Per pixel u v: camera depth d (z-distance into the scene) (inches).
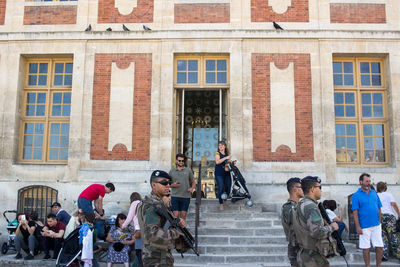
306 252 164.2
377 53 413.1
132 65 417.1
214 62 425.1
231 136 400.2
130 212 270.4
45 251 323.9
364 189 278.8
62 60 433.7
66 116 426.0
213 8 423.2
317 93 407.2
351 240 366.3
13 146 409.1
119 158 402.6
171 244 155.6
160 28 421.7
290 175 392.8
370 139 415.2
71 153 401.7
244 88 408.2
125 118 408.8
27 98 431.5
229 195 361.4
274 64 412.8
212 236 319.6
